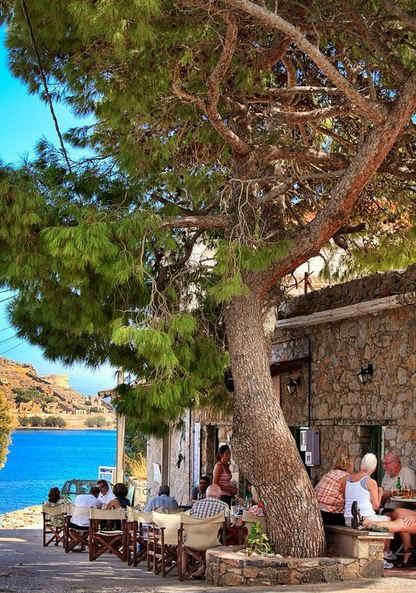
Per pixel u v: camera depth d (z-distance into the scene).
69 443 153.88
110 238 9.21
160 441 23.84
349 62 11.01
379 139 9.26
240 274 9.27
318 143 12.48
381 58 10.05
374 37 9.84
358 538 9.80
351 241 13.67
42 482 63.22
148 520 12.09
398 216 12.83
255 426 9.88
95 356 11.74
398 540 11.25
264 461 9.88
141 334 8.83
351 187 9.52
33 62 10.47
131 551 12.82
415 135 10.85
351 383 14.59
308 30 10.09
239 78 9.99
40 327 11.76
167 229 9.92
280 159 11.09
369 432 14.30
